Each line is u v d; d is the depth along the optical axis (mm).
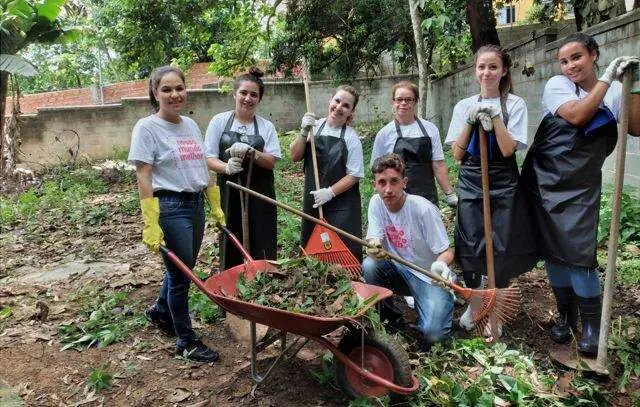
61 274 5449
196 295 4320
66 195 9328
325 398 3080
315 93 17484
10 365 3523
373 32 13016
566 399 2869
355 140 4074
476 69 3471
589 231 3199
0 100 8430
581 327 3732
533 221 3475
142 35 13383
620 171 2930
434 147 4137
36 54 24109
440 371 3141
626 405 2951
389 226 3520
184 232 3385
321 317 2734
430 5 9227
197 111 16609
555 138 3232
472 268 3555
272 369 3111
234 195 3988
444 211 6520
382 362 2875
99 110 14828
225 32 15188
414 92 4051
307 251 3836
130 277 5125
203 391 3184
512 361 3162
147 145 3250
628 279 4312
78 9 12133
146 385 3266
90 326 3984
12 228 7617
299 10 13078
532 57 7910
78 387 3270
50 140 14352
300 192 8352
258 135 3975
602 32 6008
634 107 3072
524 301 4207
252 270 3324
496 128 3227
